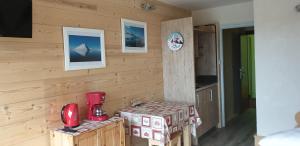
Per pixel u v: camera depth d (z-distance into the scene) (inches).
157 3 153.9
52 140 91.6
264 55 137.3
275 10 132.4
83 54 106.7
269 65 136.3
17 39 83.7
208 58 188.9
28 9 80.8
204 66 191.0
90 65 109.8
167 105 133.0
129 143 123.9
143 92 142.9
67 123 92.1
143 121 112.9
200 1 162.1
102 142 94.7
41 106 91.5
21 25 79.0
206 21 190.2
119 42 125.8
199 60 191.8
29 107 87.7
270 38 134.8
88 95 103.0
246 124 196.1
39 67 90.6
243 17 175.2
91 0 110.3
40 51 90.7
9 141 82.2
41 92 91.5
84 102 107.9
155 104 136.6
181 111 122.0
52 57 94.9
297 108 130.8
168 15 165.2
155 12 152.3
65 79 100.0
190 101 151.1
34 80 89.1
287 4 129.2
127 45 130.3
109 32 119.7
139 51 138.6
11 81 82.4
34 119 89.3
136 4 136.3
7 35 75.5
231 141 159.8
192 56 147.7
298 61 128.6
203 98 165.2
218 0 162.7
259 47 138.3
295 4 127.2
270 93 137.6
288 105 133.1
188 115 129.0
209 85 173.8
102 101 104.4
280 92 134.7
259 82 140.3
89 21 109.5
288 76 131.9
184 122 124.8
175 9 172.7
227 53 203.5
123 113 119.0
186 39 149.2
